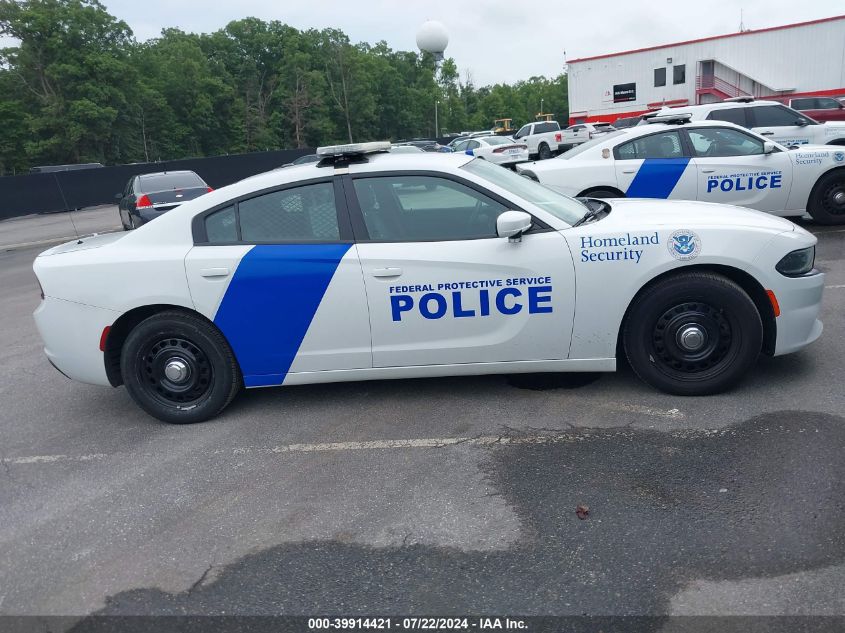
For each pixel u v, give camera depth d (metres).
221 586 2.68
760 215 4.16
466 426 3.90
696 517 2.86
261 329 4.07
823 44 28.11
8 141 59.75
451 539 2.86
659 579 2.51
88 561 2.93
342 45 85.62
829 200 8.23
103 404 4.83
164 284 4.05
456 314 3.96
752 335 3.82
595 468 3.32
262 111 80.88
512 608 2.43
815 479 3.04
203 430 4.18
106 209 24.97
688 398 3.98
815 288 3.89
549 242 3.87
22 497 3.55
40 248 15.52
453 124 102.06
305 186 4.11
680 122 8.52
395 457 3.61
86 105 58.09
